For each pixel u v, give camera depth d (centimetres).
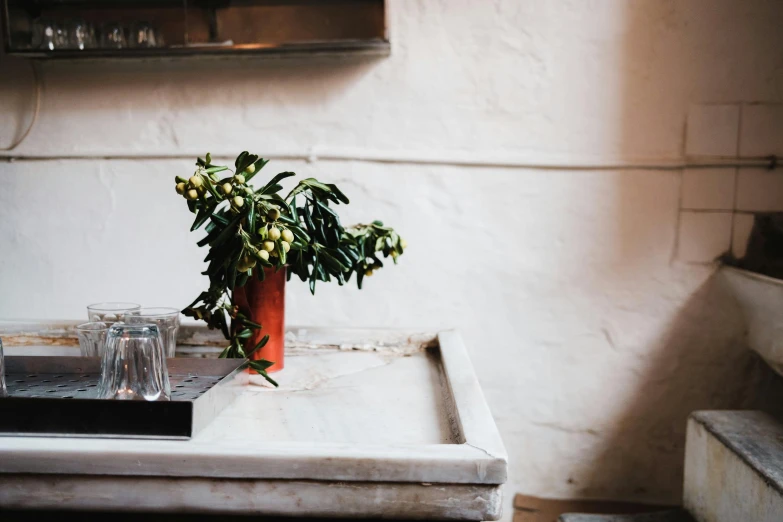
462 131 191
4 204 200
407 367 125
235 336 113
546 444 199
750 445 136
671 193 189
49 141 198
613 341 194
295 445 78
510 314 196
